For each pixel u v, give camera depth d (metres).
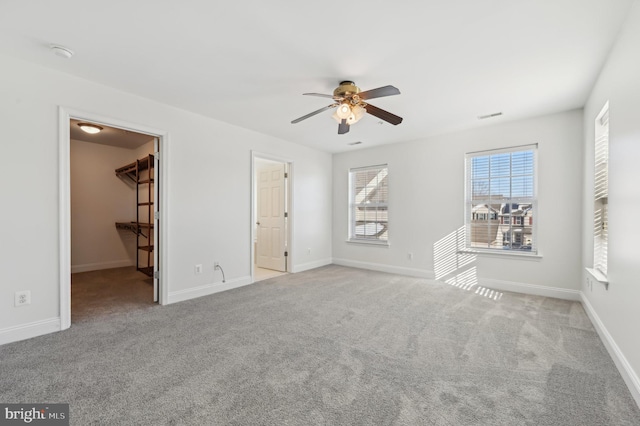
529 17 1.83
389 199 5.14
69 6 1.73
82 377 1.87
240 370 1.97
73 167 5.17
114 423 1.47
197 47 2.18
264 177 5.61
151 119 3.18
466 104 3.28
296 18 1.85
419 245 4.78
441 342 2.40
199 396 1.69
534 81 2.71
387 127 4.13
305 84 2.79
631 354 1.78
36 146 2.45
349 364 2.05
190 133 3.55
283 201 5.23
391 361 2.10
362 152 5.51
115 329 2.62
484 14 1.80
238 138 4.12
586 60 2.33
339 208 5.85
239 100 3.18
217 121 3.85
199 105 3.34
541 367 2.02
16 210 2.36
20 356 2.12
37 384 1.79
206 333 2.55
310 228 5.46
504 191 4.04
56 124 2.54
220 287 3.90
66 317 2.62
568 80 2.69
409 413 1.56
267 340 2.42
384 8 1.75
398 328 2.69
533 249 3.81
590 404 1.63
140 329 2.63
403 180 4.96
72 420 1.49
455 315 3.02
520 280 3.87
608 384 1.82
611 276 2.20
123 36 2.05
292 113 3.58
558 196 3.60
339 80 2.69
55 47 2.15
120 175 5.70
